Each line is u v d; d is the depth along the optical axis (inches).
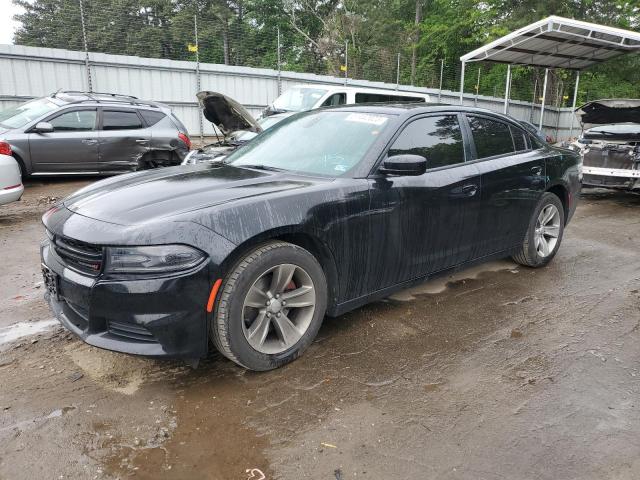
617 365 126.3
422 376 119.2
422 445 94.8
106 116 384.2
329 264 126.9
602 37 480.4
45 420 99.7
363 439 96.1
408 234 142.5
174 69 667.4
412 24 1525.6
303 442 94.8
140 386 112.4
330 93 427.5
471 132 167.8
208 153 279.7
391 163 131.3
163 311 100.3
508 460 91.1
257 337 115.0
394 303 163.0
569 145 397.4
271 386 113.3
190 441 94.6
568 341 139.1
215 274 103.5
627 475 88.0
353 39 1330.0
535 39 512.4
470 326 147.3
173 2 1037.2
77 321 109.4
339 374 119.0
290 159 147.9
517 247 189.8
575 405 108.7
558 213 202.2
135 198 116.8
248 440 95.2
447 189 150.9
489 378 119.1
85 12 627.2
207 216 105.3
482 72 1384.1
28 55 565.3
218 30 770.2
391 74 1036.5
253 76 729.6
